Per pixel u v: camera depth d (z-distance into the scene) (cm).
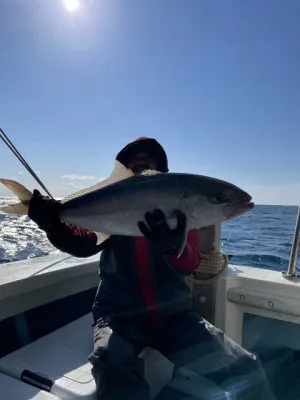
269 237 1283
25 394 171
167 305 211
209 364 189
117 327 198
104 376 174
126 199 183
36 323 249
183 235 171
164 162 240
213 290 264
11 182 195
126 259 214
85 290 290
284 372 246
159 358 204
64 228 206
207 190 180
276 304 246
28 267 266
